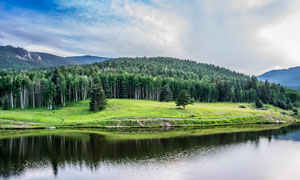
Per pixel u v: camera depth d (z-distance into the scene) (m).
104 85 138.38
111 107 107.88
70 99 124.81
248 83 198.75
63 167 37.50
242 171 37.62
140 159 42.06
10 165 38.31
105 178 33.25
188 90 162.12
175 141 58.31
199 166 39.25
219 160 43.03
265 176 35.78
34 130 72.38
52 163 39.41
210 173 36.19
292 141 61.09
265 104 164.12
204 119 97.19
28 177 33.41
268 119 107.50
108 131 73.06
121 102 119.94
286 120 112.00
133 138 61.28
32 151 46.59
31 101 126.75
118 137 62.38
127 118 89.38
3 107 102.00
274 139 63.53
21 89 109.81
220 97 176.00
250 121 102.81
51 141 55.84
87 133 68.25
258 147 53.84
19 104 120.12
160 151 48.00
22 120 80.56
